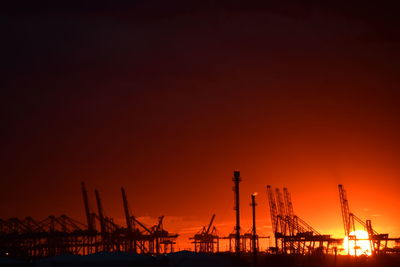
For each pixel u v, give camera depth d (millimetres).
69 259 185875
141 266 187875
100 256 190375
